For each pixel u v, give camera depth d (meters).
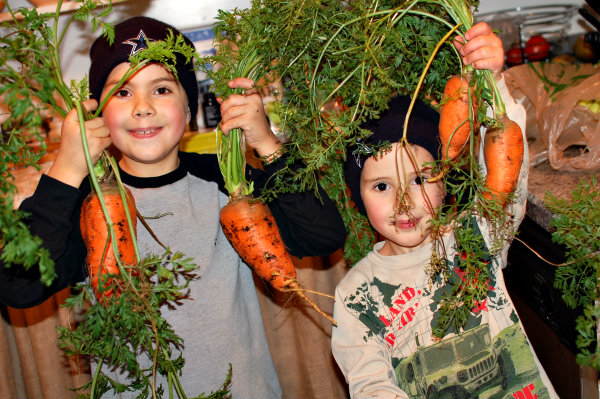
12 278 1.05
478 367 1.10
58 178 1.00
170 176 1.25
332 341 1.14
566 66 1.71
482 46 0.93
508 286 1.42
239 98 1.07
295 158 1.11
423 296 1.13
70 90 0.97
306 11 1.01
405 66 1.06
